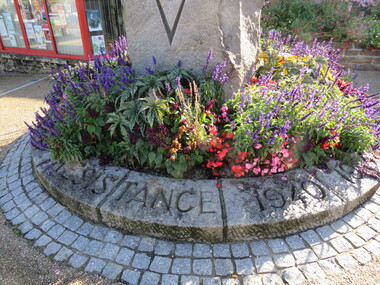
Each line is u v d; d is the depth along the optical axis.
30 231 2.62
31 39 7.93
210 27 3.26
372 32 6.48
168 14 3.39
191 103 2.93
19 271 2.28
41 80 7.39
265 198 2.51
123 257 2.32
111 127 2.83
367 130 2.91
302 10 7.42
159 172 2.88
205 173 2.83
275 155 2.64
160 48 3.57
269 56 4.00
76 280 2.18
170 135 2.79
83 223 2.64
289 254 2.28
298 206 2.45
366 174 2.81
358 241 2.37
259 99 3.01
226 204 2.45
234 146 2.70
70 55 7.68
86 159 3.08
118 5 7.30
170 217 2.38
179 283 2.11
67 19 7.26
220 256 2.28
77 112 3.02
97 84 3.25
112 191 2.66
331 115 2.83
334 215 2.51
